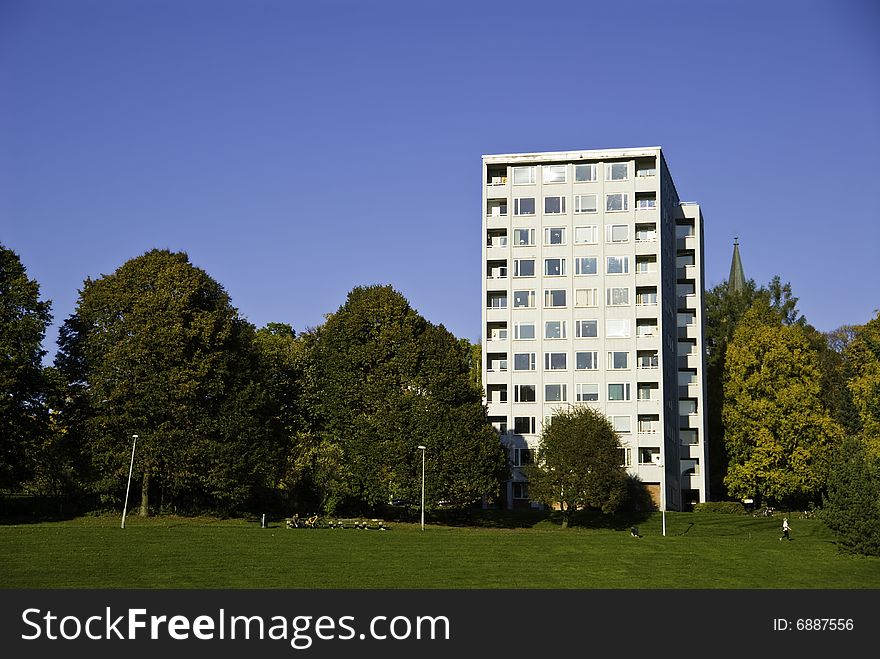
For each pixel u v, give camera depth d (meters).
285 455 109.19
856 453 89.25
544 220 132.38
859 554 84.50
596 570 76.75
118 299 102.25
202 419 101.00
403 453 104.56
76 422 103.50
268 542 84.19
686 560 81.12
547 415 128.75
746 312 158.00
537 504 125.88
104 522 97.31
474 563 77.94
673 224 145.25
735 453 132.25
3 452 96.88
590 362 129.00
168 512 104.06
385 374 110.38
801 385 129.12
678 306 145.00
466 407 107.62
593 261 130.62
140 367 99.56
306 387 114.69
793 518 120.50
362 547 83.06
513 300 131.62
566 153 132.50
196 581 69.00
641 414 127.44
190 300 103.62
